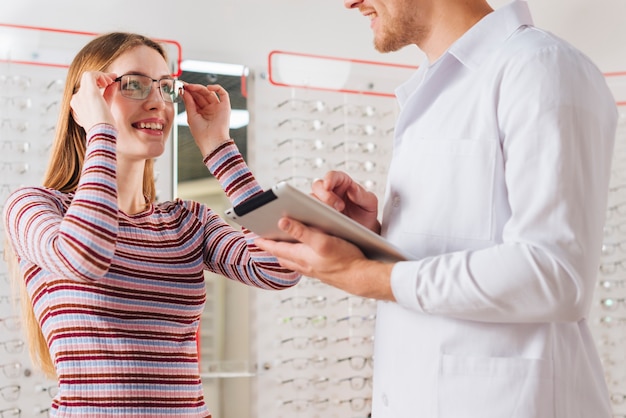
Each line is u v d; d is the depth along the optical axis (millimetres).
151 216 1920
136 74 1912
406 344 1553
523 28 1562
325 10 3859
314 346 3670
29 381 3258
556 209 1366
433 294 1400
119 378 1694
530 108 1417
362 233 1410
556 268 1333
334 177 1706
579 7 3986
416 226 1569
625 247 3900
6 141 3320
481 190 1489
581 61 1474
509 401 1427
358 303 3758
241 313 3578
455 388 1466
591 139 1427
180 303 1835
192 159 3508
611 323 3887
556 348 1459
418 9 1666
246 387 3561
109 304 1729
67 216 1679
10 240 1812
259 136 3672
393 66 3908
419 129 1633
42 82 3375
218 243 2014
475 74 1558
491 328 1460
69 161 1979
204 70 3584
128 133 1891
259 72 3688
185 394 1782
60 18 3449
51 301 1736
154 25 3566
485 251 1383
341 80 3814
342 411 3686
